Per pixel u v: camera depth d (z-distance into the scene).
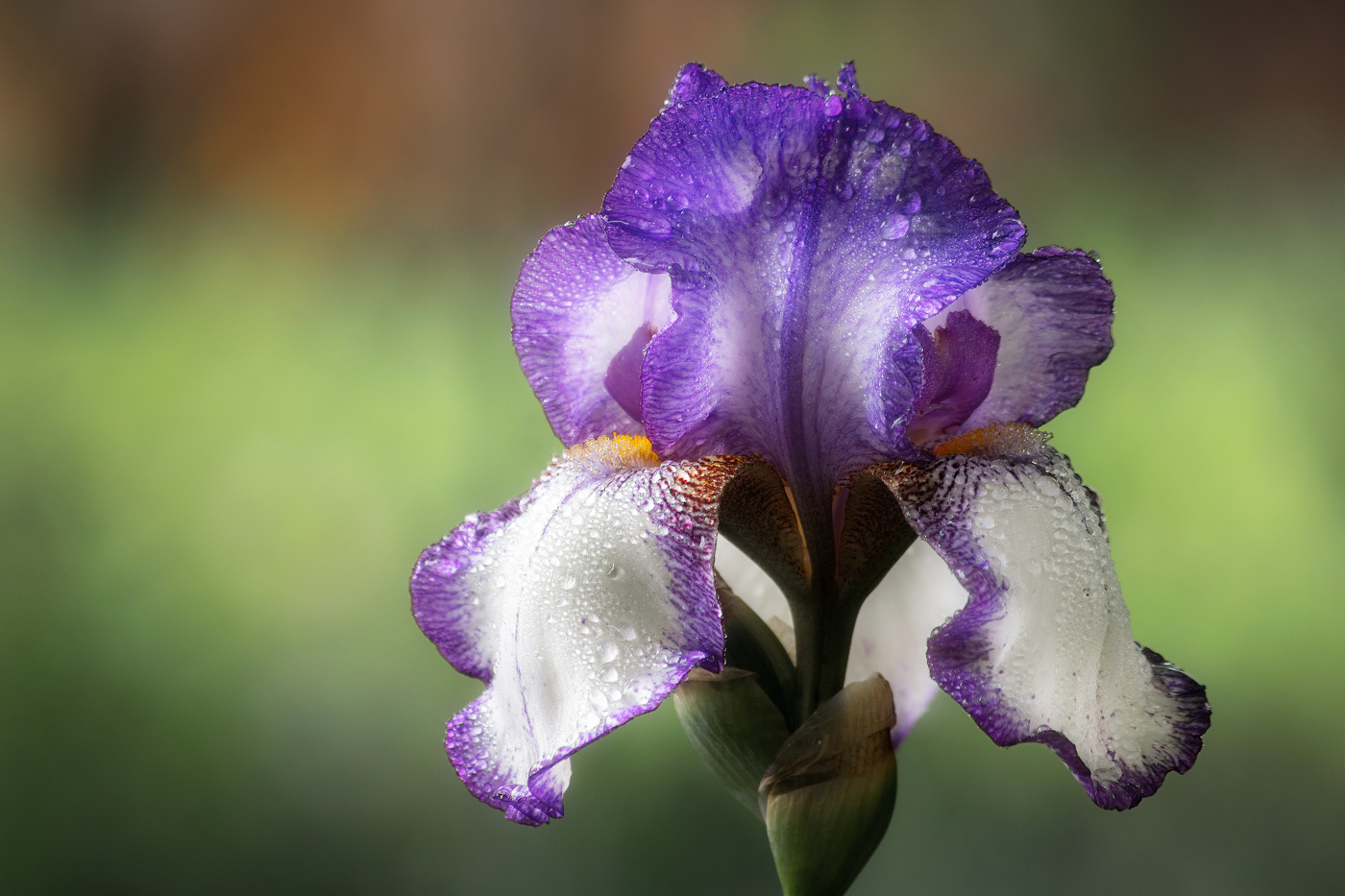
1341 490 1.66
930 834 1.20
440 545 0.64
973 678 0.60
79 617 1.56
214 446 1.99
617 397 0.64
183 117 3.53
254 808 1.31
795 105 0.61
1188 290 2.25
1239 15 3.16
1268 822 1.21
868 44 3.20
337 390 2.20
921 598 0.67
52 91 3.53
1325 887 1.14
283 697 1.45
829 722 0.63
